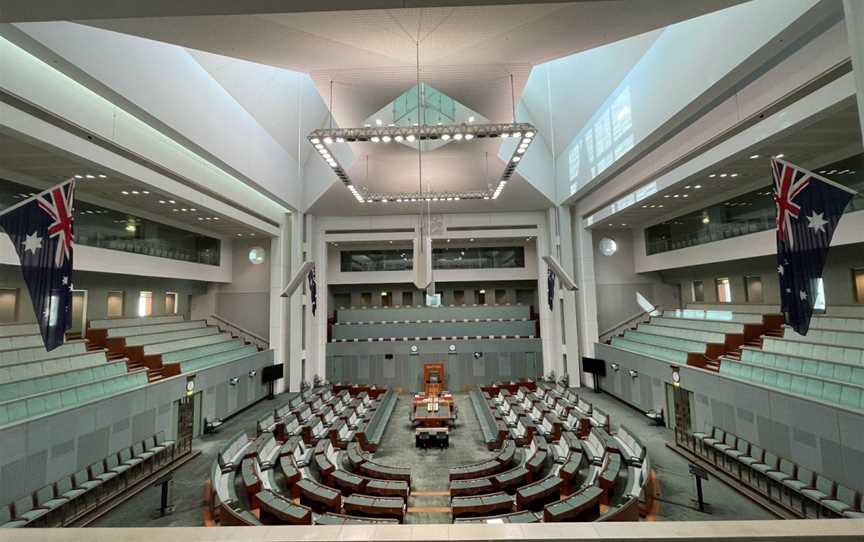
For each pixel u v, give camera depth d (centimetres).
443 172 1759
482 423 1570
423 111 1463
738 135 976
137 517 870
